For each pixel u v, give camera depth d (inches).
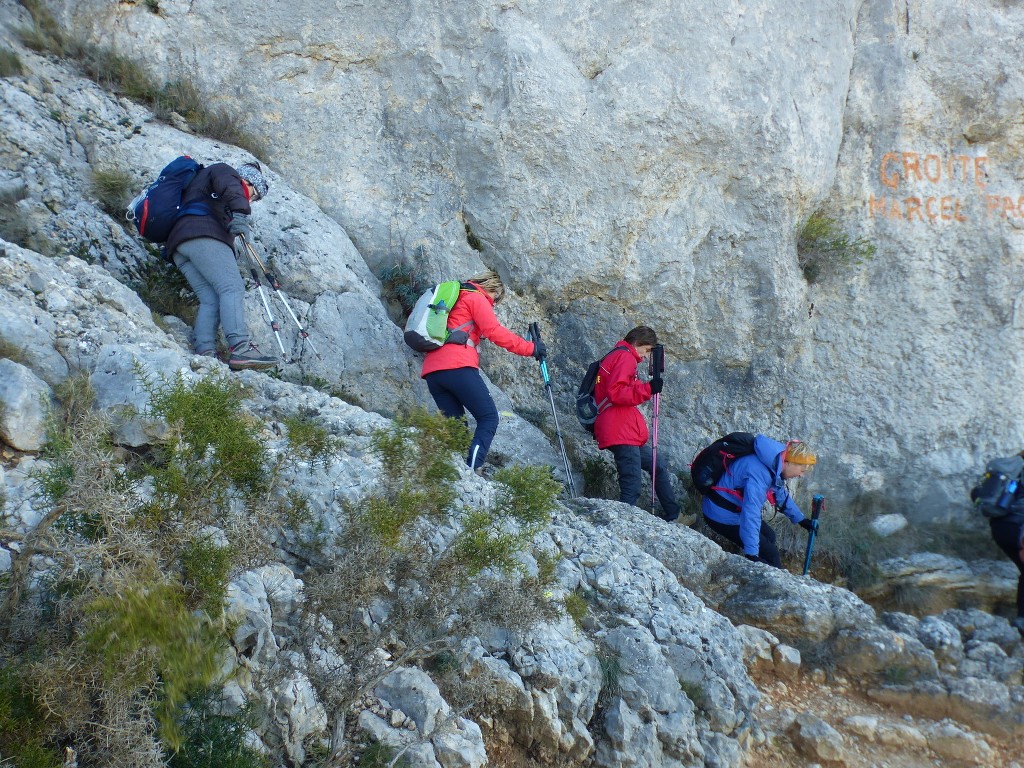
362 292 248.1
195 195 207.0
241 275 229.0
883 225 287.4
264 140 269.6
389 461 124.8
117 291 185.9
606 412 248.1
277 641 128.6
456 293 220.1
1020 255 288.4
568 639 158.9
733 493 237.9
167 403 111.2
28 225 203.3
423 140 270.8
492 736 145.3
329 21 270.7
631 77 262.4
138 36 263.9
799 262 282.0
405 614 130.1
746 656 190.4
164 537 102.4
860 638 194.5
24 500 122.6
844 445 282.2
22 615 102.7
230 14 268.7
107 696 94.0
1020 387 285.9
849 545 260.7
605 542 193.0
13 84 229.5
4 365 139.5
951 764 173.6
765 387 281.9
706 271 273.3
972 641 218.7
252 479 115.0
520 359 275.7
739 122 263.6
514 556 139.6
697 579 211.8
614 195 264.7
